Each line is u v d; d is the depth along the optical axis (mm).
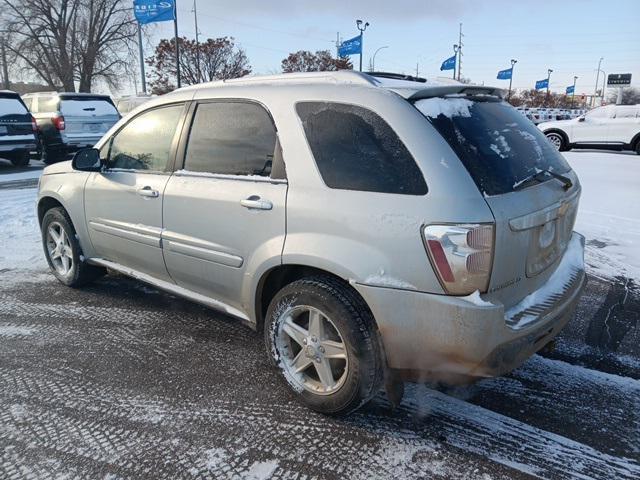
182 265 3697
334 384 2922
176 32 20547
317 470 2580
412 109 2689
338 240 2754
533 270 2811
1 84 40375
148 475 2553
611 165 12656
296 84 3152
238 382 3377
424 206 2508
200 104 3648
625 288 4898
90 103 14453
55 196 4828
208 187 3412
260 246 3098
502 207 2514
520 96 63625
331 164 2852
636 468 2580
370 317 2754
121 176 4137
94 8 34719
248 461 2645
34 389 3299
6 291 5004
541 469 2576
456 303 2449
